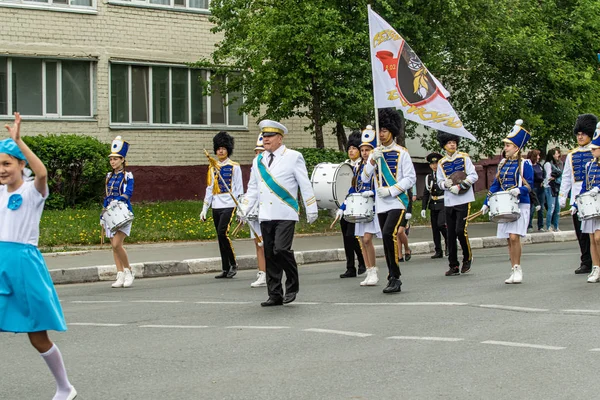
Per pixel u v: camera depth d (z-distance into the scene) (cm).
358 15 2267
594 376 685
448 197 1429
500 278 1342
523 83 2806
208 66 2566
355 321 948
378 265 1628
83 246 1762
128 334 904
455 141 1423
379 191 1186
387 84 1327
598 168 1275
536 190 2266
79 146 2245
